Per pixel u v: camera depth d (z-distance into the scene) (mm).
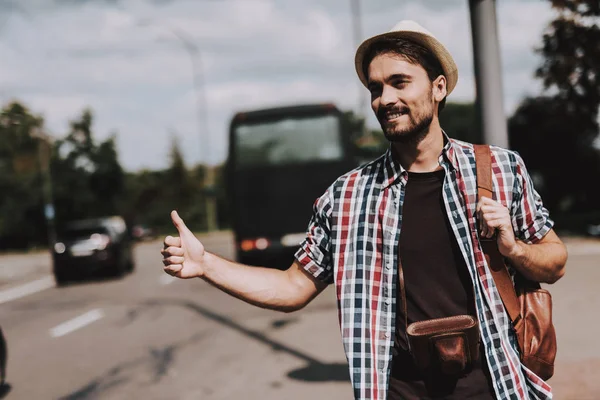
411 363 2191
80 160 61250
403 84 2162
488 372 2154
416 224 2211
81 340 9938
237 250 15625
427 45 2182
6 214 54031
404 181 2230
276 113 15617
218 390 6418
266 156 15562
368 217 2252
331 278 2402
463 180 2201
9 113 24516
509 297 2158
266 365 7383
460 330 2074
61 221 56500
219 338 9289
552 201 33312
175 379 7020
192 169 67438
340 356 7574
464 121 45719
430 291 2193
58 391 6832
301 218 15445
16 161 55344
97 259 19625
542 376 2205
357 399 2178
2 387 7129
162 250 2307
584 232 23266
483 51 5156
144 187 67938
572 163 30688
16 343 10039
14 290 19359
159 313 12273
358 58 2287
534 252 2113
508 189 2199
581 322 8297
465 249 2156
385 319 2203
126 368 7746
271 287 2361
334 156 15492
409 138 2174
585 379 5695
